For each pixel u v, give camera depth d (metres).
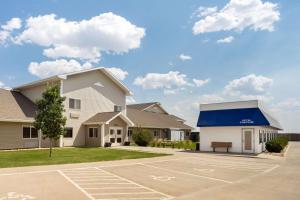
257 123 28.67
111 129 37.00
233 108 30.88
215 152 30.36
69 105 34.94
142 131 39.88
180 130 55.22
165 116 58.69
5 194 10.55
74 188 11.82
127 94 42.97
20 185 12.16
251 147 29.53
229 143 30.50
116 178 14.39
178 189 12.02
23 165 18.11
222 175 15.86
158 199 10.27
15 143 30.22
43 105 23.94
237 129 30.44
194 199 10.29
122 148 33.38
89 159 22.00
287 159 24.78
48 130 23.44
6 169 16.42
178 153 28.44
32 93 36.12
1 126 29.25
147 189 11.93
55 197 10.25
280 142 32.19
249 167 19.31
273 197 10.71
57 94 24.33
